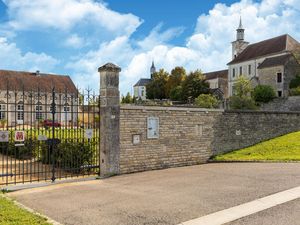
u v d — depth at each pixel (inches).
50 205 279.9
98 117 432.8
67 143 446.9
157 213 251.1
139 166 462.6
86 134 433.7
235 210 252.7
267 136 655.1
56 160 469.4
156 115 486.3
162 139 494.3
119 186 358.6
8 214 224.8
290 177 365.4
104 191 333.4
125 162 445.1
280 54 2036.2
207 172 434.0
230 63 2482.8
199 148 548.1
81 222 233.6
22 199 303.1
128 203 282.0
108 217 243.9
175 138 512.7
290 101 1535.4
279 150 561.3
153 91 3093.0
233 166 478.6
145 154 470.9
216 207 262.1
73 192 331.0
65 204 282.8
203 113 556.1
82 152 440.1
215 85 2775.6
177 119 516.4
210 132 566.9
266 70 1941.4
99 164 426.6
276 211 246.7
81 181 391.9
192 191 319.6
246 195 295.0
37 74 1968.5
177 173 438.6
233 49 2915.8
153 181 382.6
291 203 265.3
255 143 633.6
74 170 437.1
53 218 242.4
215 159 553.6
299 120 713.6
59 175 423.2
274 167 442.0
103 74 426.9
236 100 1588.3
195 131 542.9
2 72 1867.6
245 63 2324.1
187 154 529.7
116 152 432.5
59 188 352.2
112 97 428.5
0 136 353.4
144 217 242.5
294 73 1849.2
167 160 500.4
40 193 328.5
